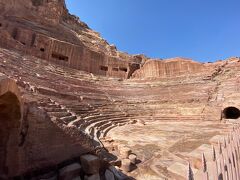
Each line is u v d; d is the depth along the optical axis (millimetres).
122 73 43375
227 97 26031
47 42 32344
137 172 9188
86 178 7738
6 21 28828
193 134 16641
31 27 33875
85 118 17672
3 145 6574
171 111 27594
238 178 5117
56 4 46469
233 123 21359
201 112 25516
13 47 26312
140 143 14164
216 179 4422
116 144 12859
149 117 26672
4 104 6102
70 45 35625
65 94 19703
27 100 7758
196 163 9070
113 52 53500
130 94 33719
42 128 7727
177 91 32531
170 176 8648
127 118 25266
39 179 7180
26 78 16984
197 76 35875
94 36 58156
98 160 8297
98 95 28188
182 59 40219
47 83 19750
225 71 34375
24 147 7031
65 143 8555
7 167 6500
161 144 13781
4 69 15320
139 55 56125
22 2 37312
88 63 38625
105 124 19781
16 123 6648
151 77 40000
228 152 5676
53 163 7926
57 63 33312
